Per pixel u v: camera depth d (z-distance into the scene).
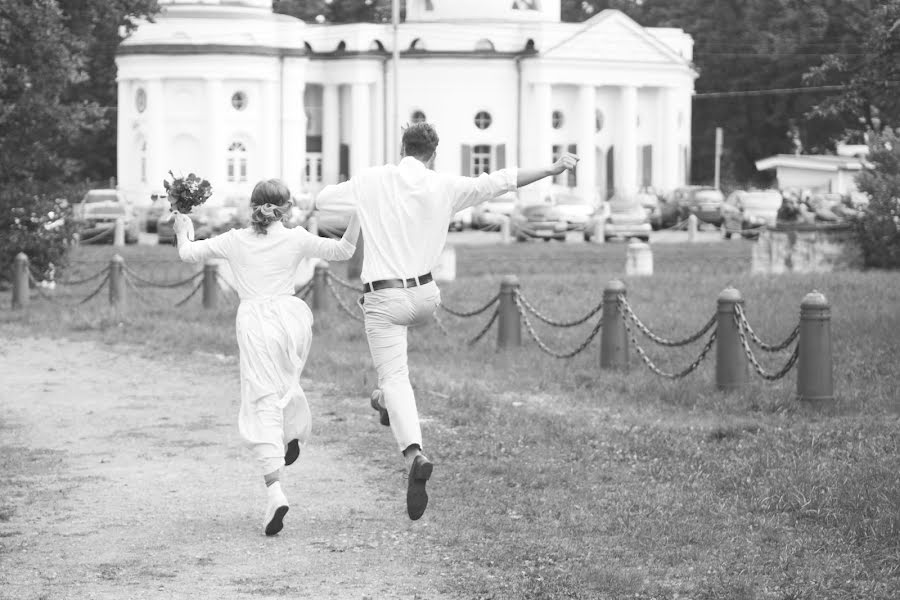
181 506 15.38
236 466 17.53
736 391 22.58
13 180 43.97
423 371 26.16
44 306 39.66
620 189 112.38
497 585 12.38
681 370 25.39
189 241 14.77
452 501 15.55
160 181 105.81
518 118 113.06
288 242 14.52
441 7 118.25
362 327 33.19
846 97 33.50
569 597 12.03
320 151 116.56
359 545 13.73
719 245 70.25
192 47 104.69
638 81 115.19
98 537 14.03
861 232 47.28
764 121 121.06
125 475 17.00
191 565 13.04
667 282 40.94
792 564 12.85
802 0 102.50
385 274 13.50
